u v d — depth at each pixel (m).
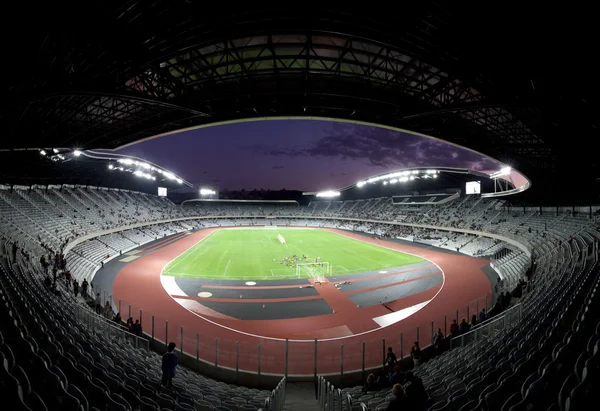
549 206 52.78
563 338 9.92
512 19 12.12
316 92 20.39
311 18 13.55
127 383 9.24
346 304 28.41
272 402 9.64
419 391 7.38
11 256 22.27
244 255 51.50
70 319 14.84
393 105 21.78
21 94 13.45
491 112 24.83
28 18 10.57
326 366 17.33
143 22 13.52
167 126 26.83
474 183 72.00
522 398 6.64
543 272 26.09
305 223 118.19
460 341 16.53
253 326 23.38
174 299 28.91
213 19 13.60
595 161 28.06
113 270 39.22
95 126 26.84
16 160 38.62
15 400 4.94
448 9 12.76
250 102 22.56
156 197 100.75
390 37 14.72
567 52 12.41
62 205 52.16
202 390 11.55
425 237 67.50
